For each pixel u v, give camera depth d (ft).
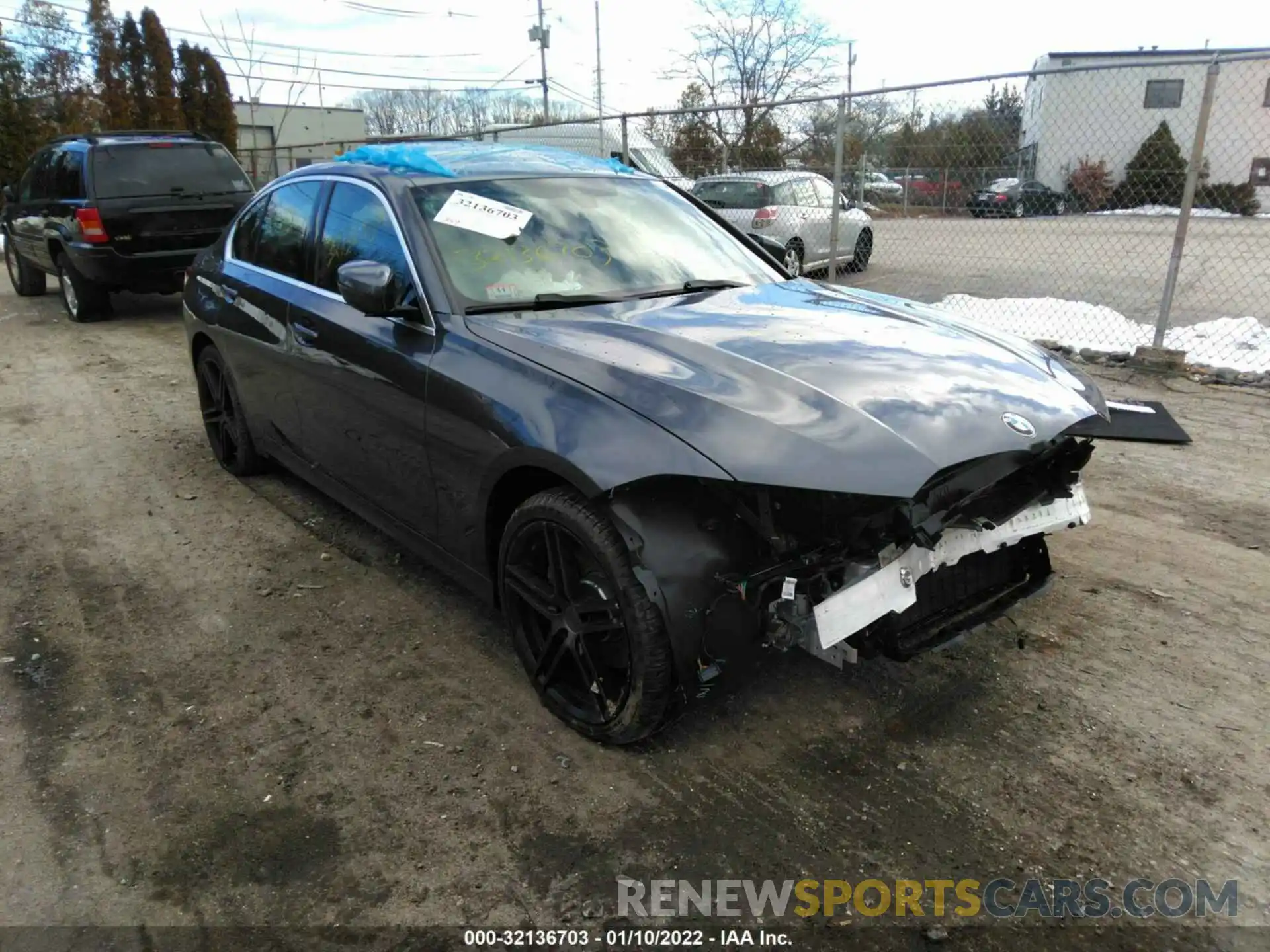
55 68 108.88
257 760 8.80
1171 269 22.66
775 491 7.49
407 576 12.66
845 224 32.99
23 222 35.01
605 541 7.97
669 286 11.29
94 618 11.59
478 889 7.22
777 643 7.84
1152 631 10.89
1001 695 9.66
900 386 8.29
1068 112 27.45
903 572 7.84
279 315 12.98
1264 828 7.72
